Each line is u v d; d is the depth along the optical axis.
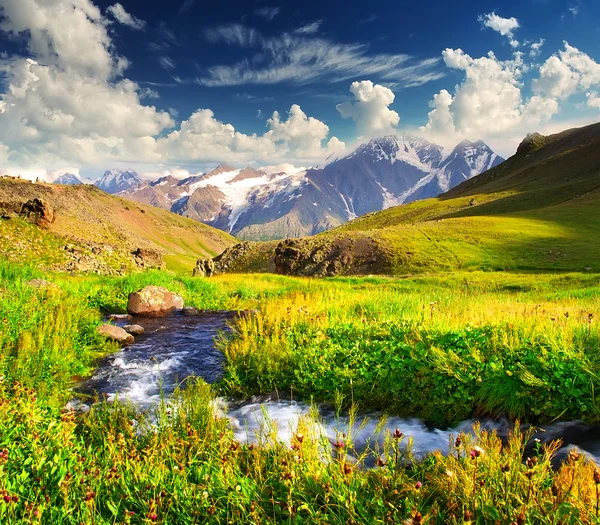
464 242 69.19
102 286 20.73
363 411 7.28
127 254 48.06
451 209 137.00
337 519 3.55
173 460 4.70
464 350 7.71
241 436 6.29
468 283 34.59
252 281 32.34
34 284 15.60
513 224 76.50
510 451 4.45
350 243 76.12
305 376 8.40
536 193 117.56
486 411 6.65
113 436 5.26
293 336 10.48
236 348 10.33
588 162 138.88
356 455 5.47
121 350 11.97
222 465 4.43
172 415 6.25
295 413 7.34
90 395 8.46
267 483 4.32
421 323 9.75
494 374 6.86
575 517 3.17
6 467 4.27
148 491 3.99
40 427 5.41
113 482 4.21
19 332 9.68
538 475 3.81
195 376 9.76
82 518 3.49
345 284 33.31
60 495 3.91
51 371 8.66
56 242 39.66
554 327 8.29
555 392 6.43
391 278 44.72
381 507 3.68
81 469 4.38
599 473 3.27
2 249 33.50
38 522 3.33
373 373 7.92
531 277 36.22
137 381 9.42
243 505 3.87
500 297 19.72
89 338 11.80
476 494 3.62
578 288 28.14
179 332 14.42
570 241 61.78
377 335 9.62
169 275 25.11
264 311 14.54
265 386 8.68
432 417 6.79
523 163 188.00
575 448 5.25
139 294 17.86
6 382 7.09
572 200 97.56
